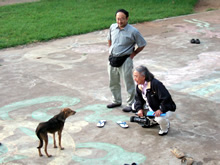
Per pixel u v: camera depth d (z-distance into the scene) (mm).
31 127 4859
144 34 11836
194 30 12305
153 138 4445
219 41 10484
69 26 13141
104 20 14312
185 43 10312
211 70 7547
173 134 4551
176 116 5145
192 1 19078
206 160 3877
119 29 4945
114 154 4066
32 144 4367
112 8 17266
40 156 4043
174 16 15453
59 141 4141
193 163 3811
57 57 9078
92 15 15500
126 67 5016
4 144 4375
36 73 7602
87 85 6699
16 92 6352
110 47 5125
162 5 18156
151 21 14281
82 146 4273
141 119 4742
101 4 18453
